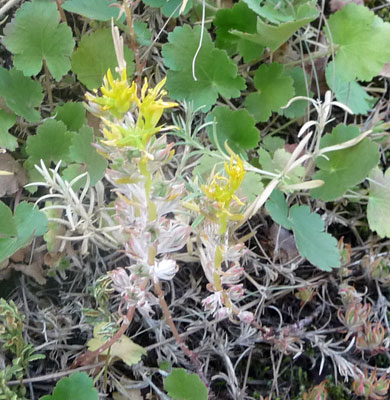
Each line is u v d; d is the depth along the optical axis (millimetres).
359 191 406
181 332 359
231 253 279
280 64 390
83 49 354
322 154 372
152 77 407
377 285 391
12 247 301
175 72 373
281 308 380
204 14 379
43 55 348
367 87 445
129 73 359
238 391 344
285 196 395
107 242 341
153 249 255
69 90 391
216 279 278
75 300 346
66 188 315
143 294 271
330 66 405
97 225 352
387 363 379
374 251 407
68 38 349
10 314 303
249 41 390
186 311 359
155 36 410
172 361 349
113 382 333
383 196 389
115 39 266
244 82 377
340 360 356
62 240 333
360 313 356
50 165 353
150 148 228
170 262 265
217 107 371
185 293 359
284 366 369
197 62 371
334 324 383
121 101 214
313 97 431
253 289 375
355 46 399
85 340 346
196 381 304
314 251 346
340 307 378
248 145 373
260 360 365
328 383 366
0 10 361
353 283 399
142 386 336
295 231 347
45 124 336
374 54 392
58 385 291
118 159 224
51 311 338
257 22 362
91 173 333
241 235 381
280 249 382
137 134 213
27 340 331
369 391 349
